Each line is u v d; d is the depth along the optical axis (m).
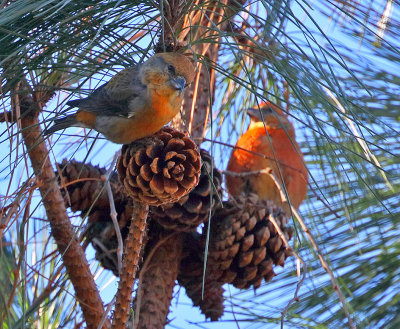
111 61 4.42
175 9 4.32
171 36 4.47
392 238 5.99
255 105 7.23
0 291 4.35
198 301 5.92
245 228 5.68
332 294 5.88
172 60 4.98
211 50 5.98
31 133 4.56
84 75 4.34
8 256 4.80
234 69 6.64
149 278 5.59
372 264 5.97
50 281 4.66
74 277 4.79
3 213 4.10
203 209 5.43
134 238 4.30
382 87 5.95
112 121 5.15
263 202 5.86
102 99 5.13
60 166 5.43
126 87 5.11
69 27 4.14
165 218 5.41
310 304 5.93
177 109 5.22
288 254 5.93
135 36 4.70
